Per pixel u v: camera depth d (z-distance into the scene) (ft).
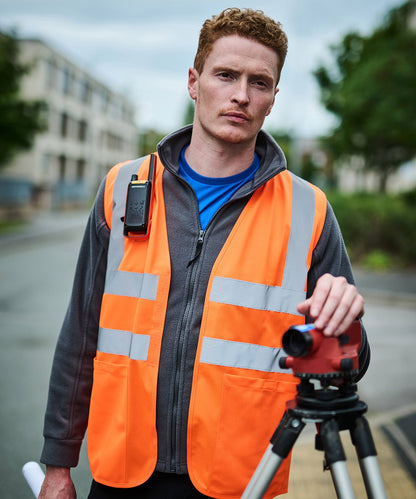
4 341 21.84
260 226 5.18
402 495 10.36
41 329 23.95
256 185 5.13
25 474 6.03
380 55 50.24
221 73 5.09
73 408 5.50
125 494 5.13
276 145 5.26
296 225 5.24
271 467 4.13
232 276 5.01
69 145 160.56
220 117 5.11
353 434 4.17
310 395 4.16
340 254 5.38
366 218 46.78
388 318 28.96
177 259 5.16
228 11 5.14
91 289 5.50
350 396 4.19
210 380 4.92
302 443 12.85
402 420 14.26
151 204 5.31
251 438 4.93
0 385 16.81
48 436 5.49
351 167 67.72
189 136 5.58
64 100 153.69
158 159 5.54
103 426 5.19
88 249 5.65
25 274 40.86
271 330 5.04
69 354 5.50
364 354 5.13
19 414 14.71
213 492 4.90
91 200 164.35
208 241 5.15
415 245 45.47
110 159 204.85
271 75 5.12
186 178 5.44
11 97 60.70
